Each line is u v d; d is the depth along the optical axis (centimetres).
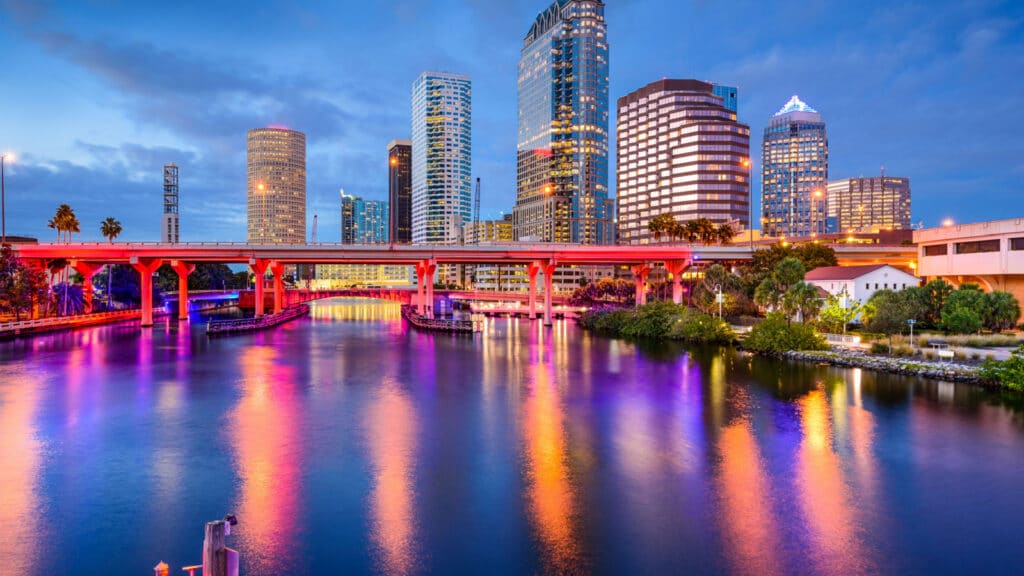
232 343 8938
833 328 7719
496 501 2611
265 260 12525
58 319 10806
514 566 2055
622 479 2884
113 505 2564
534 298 13962
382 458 3212
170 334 10244
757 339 7388
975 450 3334
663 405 4522
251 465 3092
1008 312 6906
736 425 3903
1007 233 8206
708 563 2077
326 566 2052
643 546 2197
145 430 3794
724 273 10800
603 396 4881
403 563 2075
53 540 2247
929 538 2278
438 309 18950
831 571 2031
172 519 2427
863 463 3123
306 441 3541
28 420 4059
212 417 4147
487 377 5866
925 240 9962
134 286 15612
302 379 5731
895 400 4569
